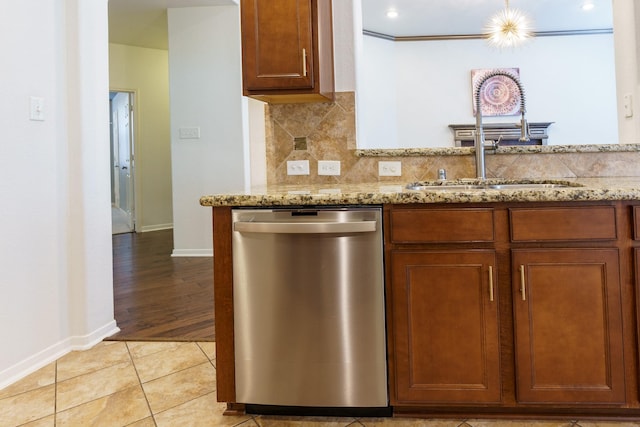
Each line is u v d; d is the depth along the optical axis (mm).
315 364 1397
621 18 2209
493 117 6254
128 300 2850
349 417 1454
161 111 6328
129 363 1900
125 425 1421
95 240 2150
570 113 6281
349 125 2053
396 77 6301
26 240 1827
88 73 2113
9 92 1750
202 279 3406
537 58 6266
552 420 1386
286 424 1422
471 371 1350
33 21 1865
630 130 2162
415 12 5391
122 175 7047
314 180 2072
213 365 1876
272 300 1401
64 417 1468
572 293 1308
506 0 5082
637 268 1287
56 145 1995
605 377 1309
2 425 1422
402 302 1361
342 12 2037
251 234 1405
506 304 1336
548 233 1303
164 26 4996
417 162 2031
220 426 1411
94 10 2158
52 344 1952
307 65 1750
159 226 6410
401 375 1372
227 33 4250
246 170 4289
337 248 1365
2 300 1713
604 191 1261
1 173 1714
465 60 6266
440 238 1339
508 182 1857
